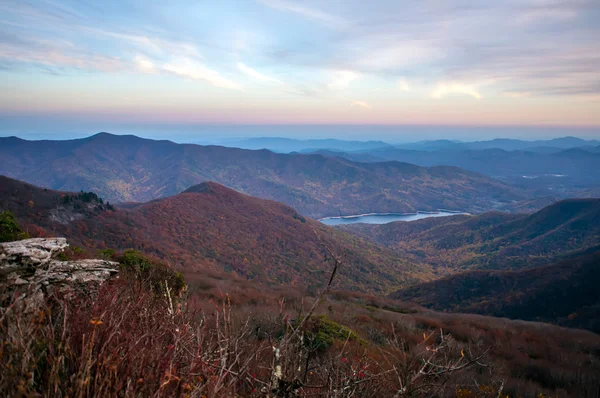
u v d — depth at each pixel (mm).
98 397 1225
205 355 1681
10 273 2084
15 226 5703
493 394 4359
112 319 1703
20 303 1646
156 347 1638
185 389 1515
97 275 2863
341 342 5219
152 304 2541
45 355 1430
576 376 8031
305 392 2010
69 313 1771
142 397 1379
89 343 1448
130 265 6117
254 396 1793
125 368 1460
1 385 1167
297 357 1920
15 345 1277
